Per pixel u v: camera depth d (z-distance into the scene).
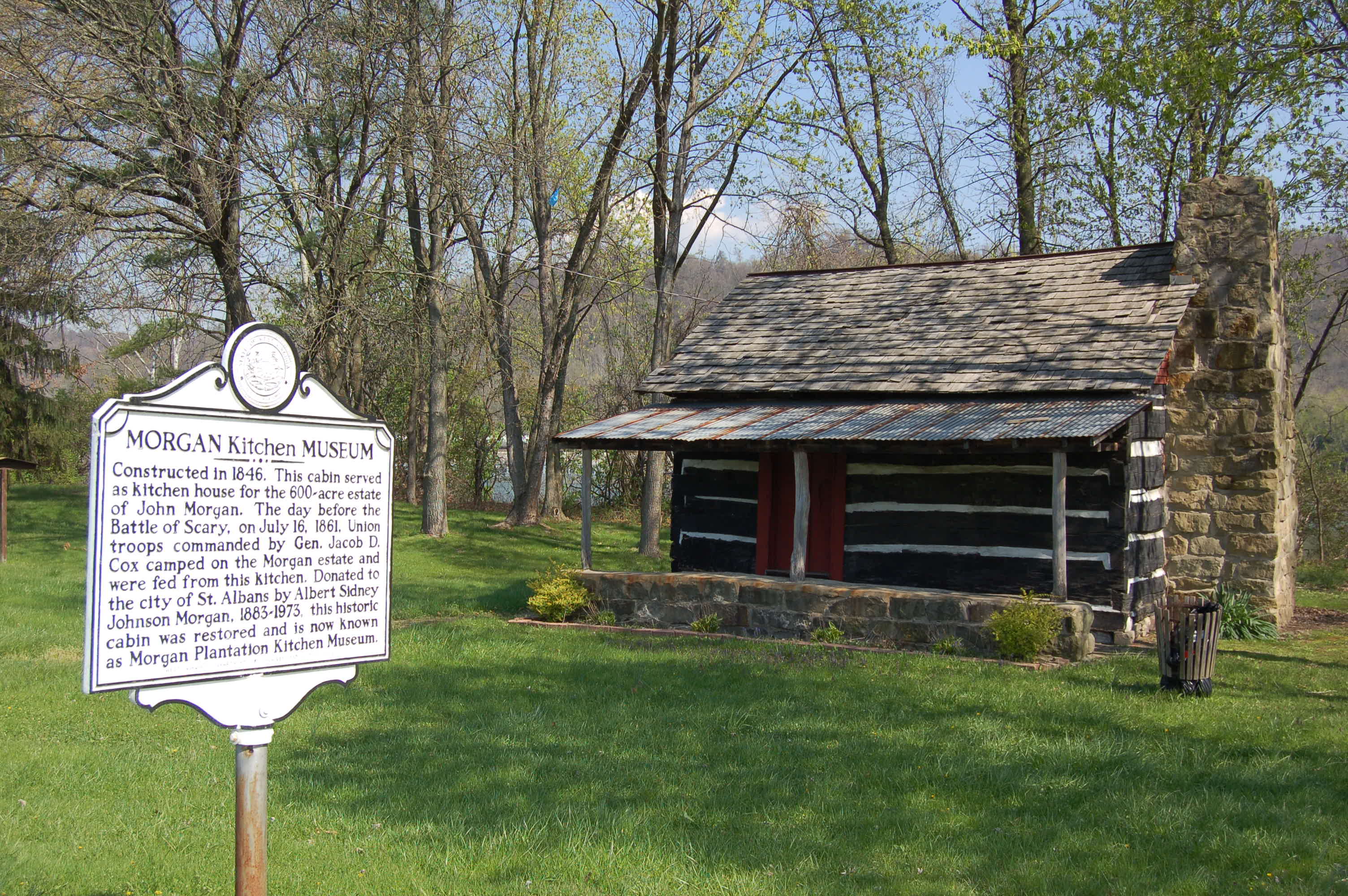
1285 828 5.72
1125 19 20.17
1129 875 5.14
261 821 3.85
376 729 8.05
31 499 27.91
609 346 34.38
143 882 5.08
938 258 30.56
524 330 35.16
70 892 4.93
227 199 18.94
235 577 3.79
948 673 10.05
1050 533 12.48
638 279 29.72
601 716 8.37
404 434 39.41
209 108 18.59
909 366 13.87
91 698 9.02
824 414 13.42
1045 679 9.74
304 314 20.48
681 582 13.15
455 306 26.84
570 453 35.62
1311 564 23.39
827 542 14.04
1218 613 9.05
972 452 11.46
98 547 3.46
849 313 15.98
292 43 19.58
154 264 19.66
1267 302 13.40
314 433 4.02
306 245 20.55
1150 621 12.95
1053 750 7.23
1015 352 13.41
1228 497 13.52
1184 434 13.77
